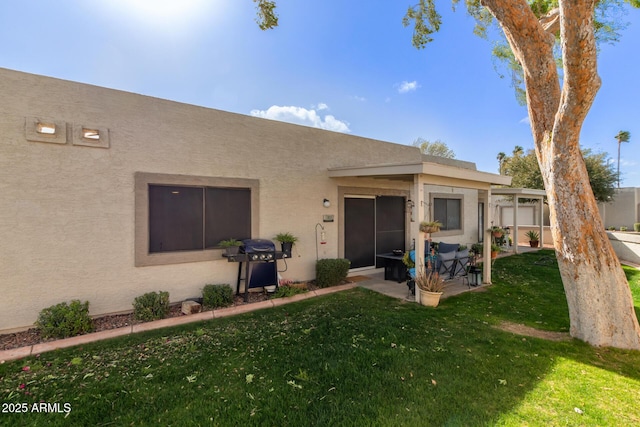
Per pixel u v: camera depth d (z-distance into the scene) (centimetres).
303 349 397
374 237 922
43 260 463
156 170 554
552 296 673
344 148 845
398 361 364
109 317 512
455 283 780
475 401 288
